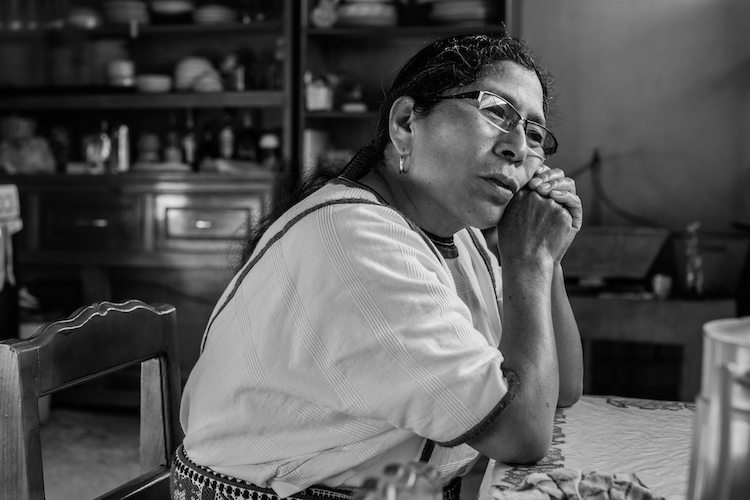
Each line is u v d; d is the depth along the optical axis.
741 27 3.91
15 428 0.96
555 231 1.11
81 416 4.00
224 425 1.03
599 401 1.31
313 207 0.98
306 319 0.94
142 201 3.96
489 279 1.25
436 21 3.86
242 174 3.86
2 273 3.32
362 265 0.93
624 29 4.02
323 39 4.18
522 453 0.94
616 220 4.07
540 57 1.15
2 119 4.37
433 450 1.01
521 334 1.01
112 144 4.23
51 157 4.33
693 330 3.36
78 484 3.03
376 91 4.23
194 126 4.37
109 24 4.09
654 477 0.92
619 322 3.42
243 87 4.09
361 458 0.97
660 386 3.95
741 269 3.52
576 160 4.10
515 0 3.87
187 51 4.33
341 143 4.31
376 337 0.92
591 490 0.86
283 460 1.00
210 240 3.90
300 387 0.97
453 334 0.93
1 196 3.32
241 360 1.01
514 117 1.02
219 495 1.04
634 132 4.04
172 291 4.05
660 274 3.71
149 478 1.21
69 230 4.05
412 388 0.91
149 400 1.28
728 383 0.55
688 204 4.01
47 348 1.00
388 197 1.09
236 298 1.04
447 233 1.12
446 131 1.02
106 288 4.05
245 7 4.08
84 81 4.19
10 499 0.96
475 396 0.91
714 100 3.96
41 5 4.15
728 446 0.55
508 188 1.04
